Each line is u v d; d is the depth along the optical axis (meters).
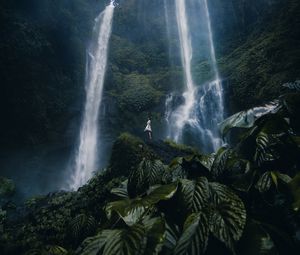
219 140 17.86
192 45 24.28
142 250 1.80
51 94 16.56
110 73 21.08
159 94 20.50
